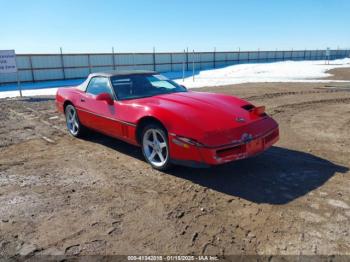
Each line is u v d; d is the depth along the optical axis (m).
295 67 37.56
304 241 2.53
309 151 4.84
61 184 3.79
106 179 3.93
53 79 32.38
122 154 4.95
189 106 3.99
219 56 53.34
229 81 21.27
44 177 4.02
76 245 2.53
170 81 5.51
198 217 2.95
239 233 2.67
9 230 2.77
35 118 8.23
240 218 2.92
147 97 4.68
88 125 5.48
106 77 5.11
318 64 46.12
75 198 3.40
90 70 35.47
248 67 41.88
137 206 3.19
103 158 4.77
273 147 5.07
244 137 3.57
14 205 3.25
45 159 4.77
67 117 6.22
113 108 4.68
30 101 12.29
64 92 6.20
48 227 2.81
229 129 3.55
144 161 4.59
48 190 3.62
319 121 7.05
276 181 3.74
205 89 15.66
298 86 15.70
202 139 3.45
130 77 5.18
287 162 4.36
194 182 3.78
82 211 3.10
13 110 9.71
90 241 2.58
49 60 31.77
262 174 3.96
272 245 2.48
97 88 5.27
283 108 8.88
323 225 2.76
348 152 4.76
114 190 3.60
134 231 2.72
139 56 39.94
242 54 58.72
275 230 2.70
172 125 3.72
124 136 4.56
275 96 11.77
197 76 30.58
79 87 5.89
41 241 2.59
